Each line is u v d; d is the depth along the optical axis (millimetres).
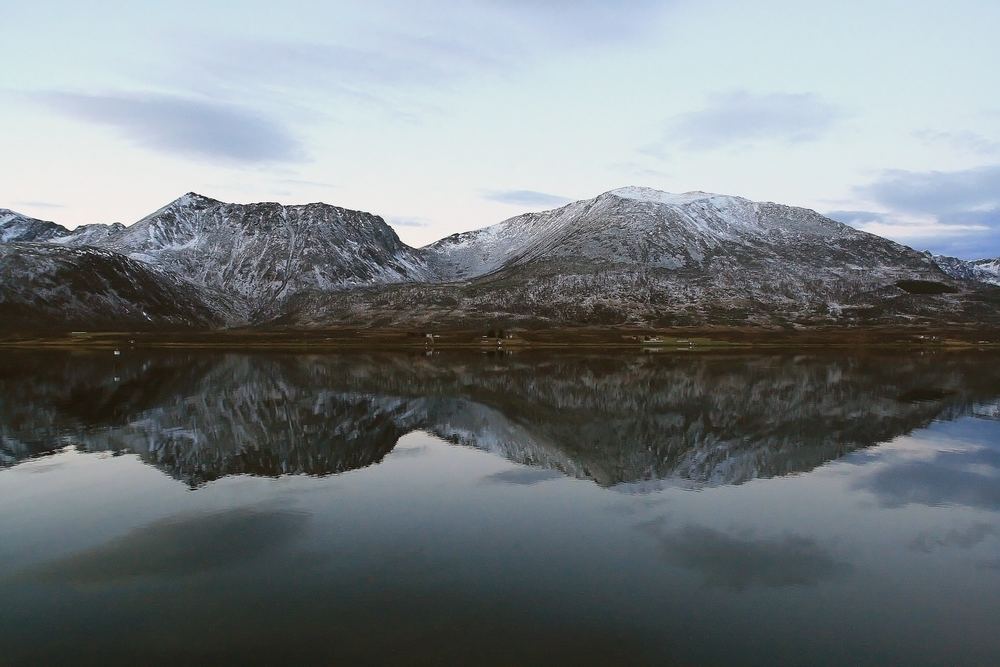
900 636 14055
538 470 28578
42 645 13523
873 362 96750
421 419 42625
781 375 74750
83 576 16859
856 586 16484
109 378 69500
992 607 15398
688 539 19703
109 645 13508
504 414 45125
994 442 35125
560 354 117625
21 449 32719
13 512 22297
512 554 18422
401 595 15734
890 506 23172
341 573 17047
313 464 29672
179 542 19344
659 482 26500
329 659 12891
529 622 14422
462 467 29094
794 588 16281
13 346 140625
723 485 26047
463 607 15125
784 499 24000
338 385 63406
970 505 23297
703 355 114375
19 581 16609
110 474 27594
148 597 15688
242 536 19875
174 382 65688
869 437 36656
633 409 47844
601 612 14891
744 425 40844
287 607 15102
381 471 28344
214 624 14320
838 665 12883
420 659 12867
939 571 17453
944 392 58062
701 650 13344
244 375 74125
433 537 19812
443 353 121688
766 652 13305
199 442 34562
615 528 20656
